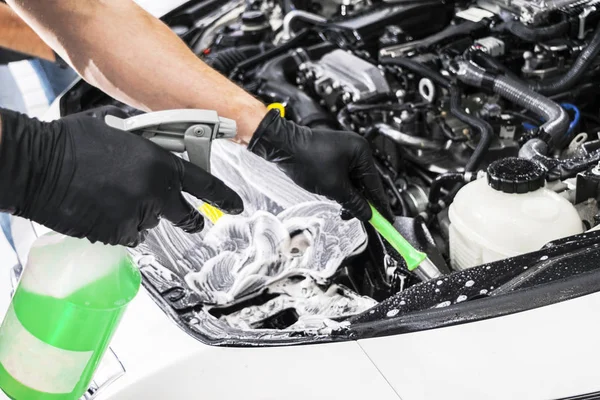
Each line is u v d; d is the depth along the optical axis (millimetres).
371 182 1367
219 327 1294
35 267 1099
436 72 1837
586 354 1134
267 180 1612
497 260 1303
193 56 1532
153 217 1072
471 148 1793
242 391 1191
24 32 2182
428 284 1282
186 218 1115
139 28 1532
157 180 1046
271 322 1420
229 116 1415
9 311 1146
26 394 1147
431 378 1153
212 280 1436
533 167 1424
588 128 1887
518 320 1180
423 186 1818
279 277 1463
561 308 1182
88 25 1506
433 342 1186
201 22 2314
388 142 1863
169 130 1068
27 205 1042
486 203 1425
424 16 2086
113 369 1237
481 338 1173
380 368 1181
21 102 2486
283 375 1192
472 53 1866
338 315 1350
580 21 1871
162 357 1229
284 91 1942
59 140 1039
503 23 1946
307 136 1308
